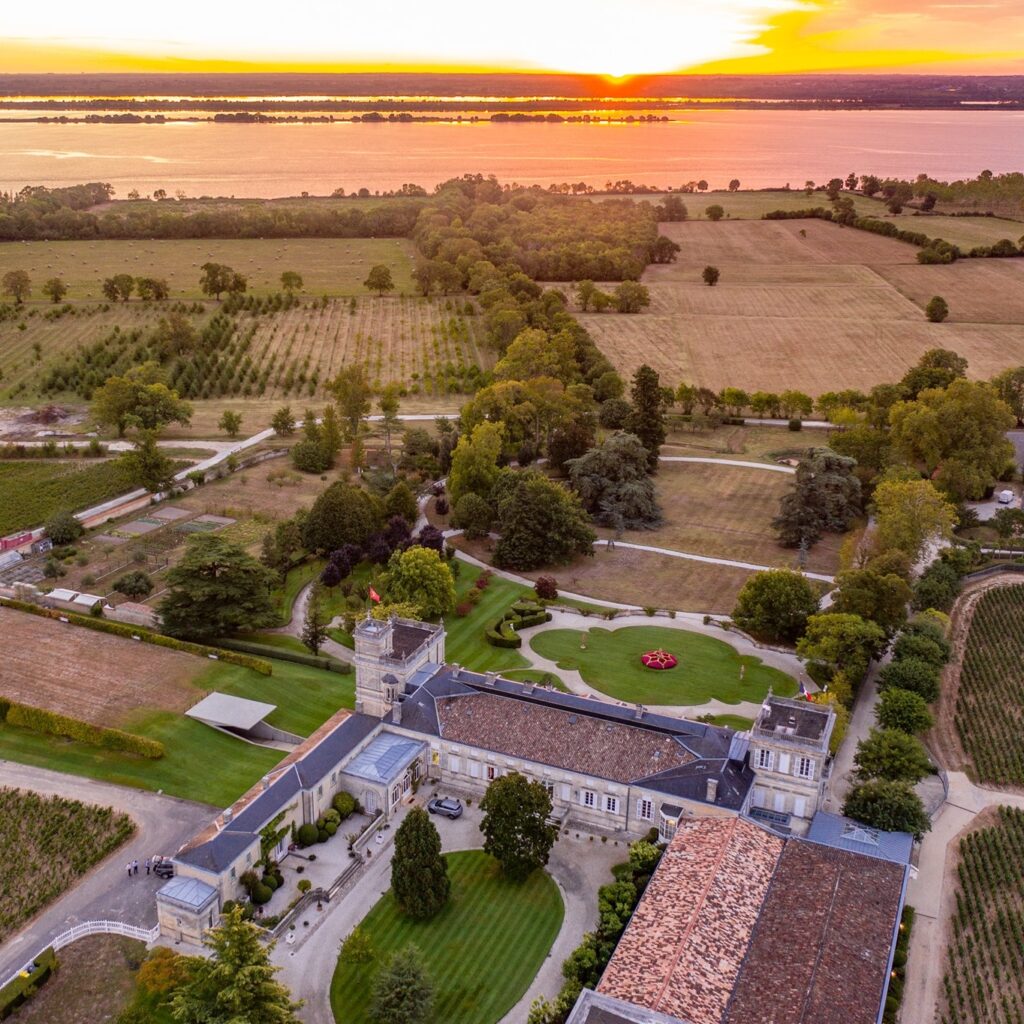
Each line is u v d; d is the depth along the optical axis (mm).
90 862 128375
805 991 97188
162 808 138000
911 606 194500
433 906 119125
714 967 99750
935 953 115250
